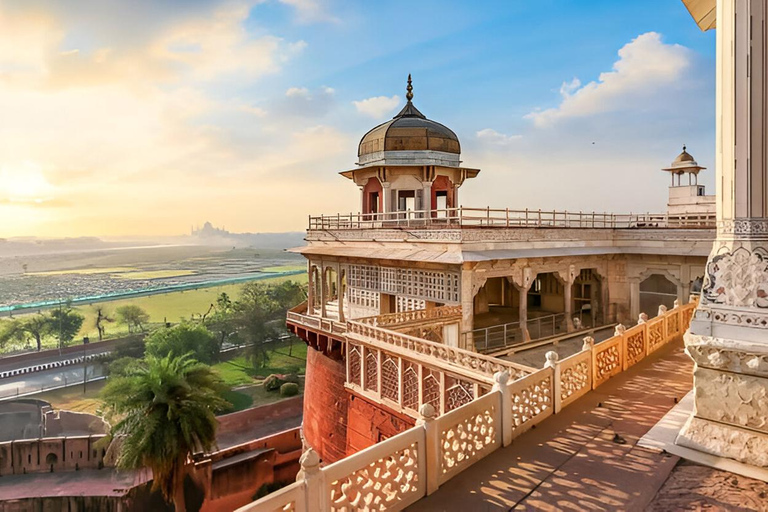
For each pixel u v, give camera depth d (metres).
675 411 6.80
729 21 5.55
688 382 8.33
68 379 59.94
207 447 21.09
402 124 23.67
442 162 23.48
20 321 75.25
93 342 80.88
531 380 6.55
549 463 5.41
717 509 4.30
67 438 30.61
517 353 17.14
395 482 4.59
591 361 8.11
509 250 17.52
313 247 24.25
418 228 17.98
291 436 30.78
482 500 4.69
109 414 21.38
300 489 3.70
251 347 62.78
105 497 26.67
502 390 5.98
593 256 21.84
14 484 28.66
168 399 19.94
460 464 5.34
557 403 7.04
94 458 30.75
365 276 20.73
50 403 51.19
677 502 4.45
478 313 25.17
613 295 23.05
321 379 21.30
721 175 5.67
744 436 5.18
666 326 11.65
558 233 20.08
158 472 19.70
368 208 25.17
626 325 22.58
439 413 10.97
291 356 67.62
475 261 15.57
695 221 23.72
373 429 13.72
